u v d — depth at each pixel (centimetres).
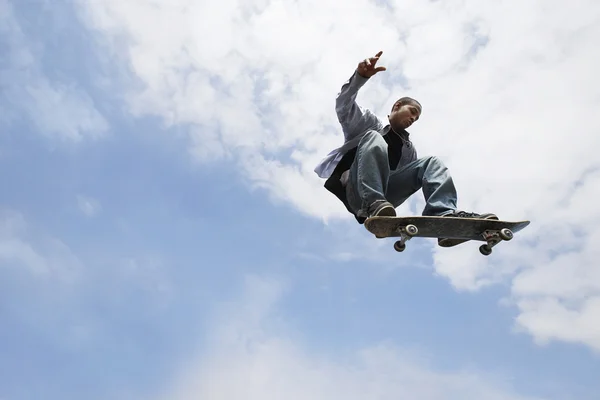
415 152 584
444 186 519
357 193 527
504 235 459
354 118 557
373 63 502
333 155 579
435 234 479
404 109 574
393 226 464
